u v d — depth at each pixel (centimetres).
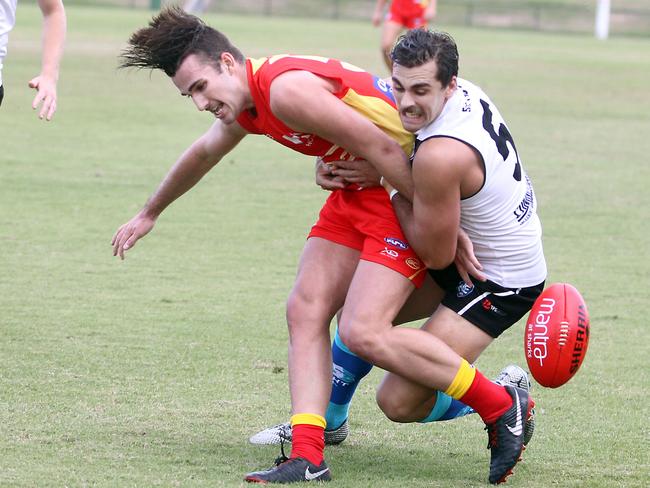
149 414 1644
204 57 1431
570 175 3928
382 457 1520
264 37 9406
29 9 12569
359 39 9656
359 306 1437
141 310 2220
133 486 1339
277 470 1381
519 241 1462
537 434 1620
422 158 1380
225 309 2250
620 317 2270
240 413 1667
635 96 6544
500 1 16438
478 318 1473
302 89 1411
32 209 3095
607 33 13175
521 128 5084
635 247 2900
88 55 7612
